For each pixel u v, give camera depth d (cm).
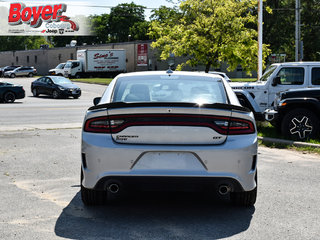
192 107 448
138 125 450
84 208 511
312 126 1013
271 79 1275
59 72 5738
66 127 1395
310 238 416
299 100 1012
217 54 2369
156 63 5722
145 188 450
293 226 451
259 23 1891
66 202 536
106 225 450
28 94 3422
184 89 527
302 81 1248
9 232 428
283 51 5022
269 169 739
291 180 658
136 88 529
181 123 448
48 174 696
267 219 473
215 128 452
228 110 454
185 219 471
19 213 490
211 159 445
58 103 2569
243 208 514
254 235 423
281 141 997
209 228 441
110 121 455
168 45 2539
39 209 506
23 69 6381
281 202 540
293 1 4497
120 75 585
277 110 1056
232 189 458
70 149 947
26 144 1019
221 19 2286
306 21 4566
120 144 449
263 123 1316
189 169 445
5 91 2620
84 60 5631
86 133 463
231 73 5288
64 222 459
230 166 448
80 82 4909
